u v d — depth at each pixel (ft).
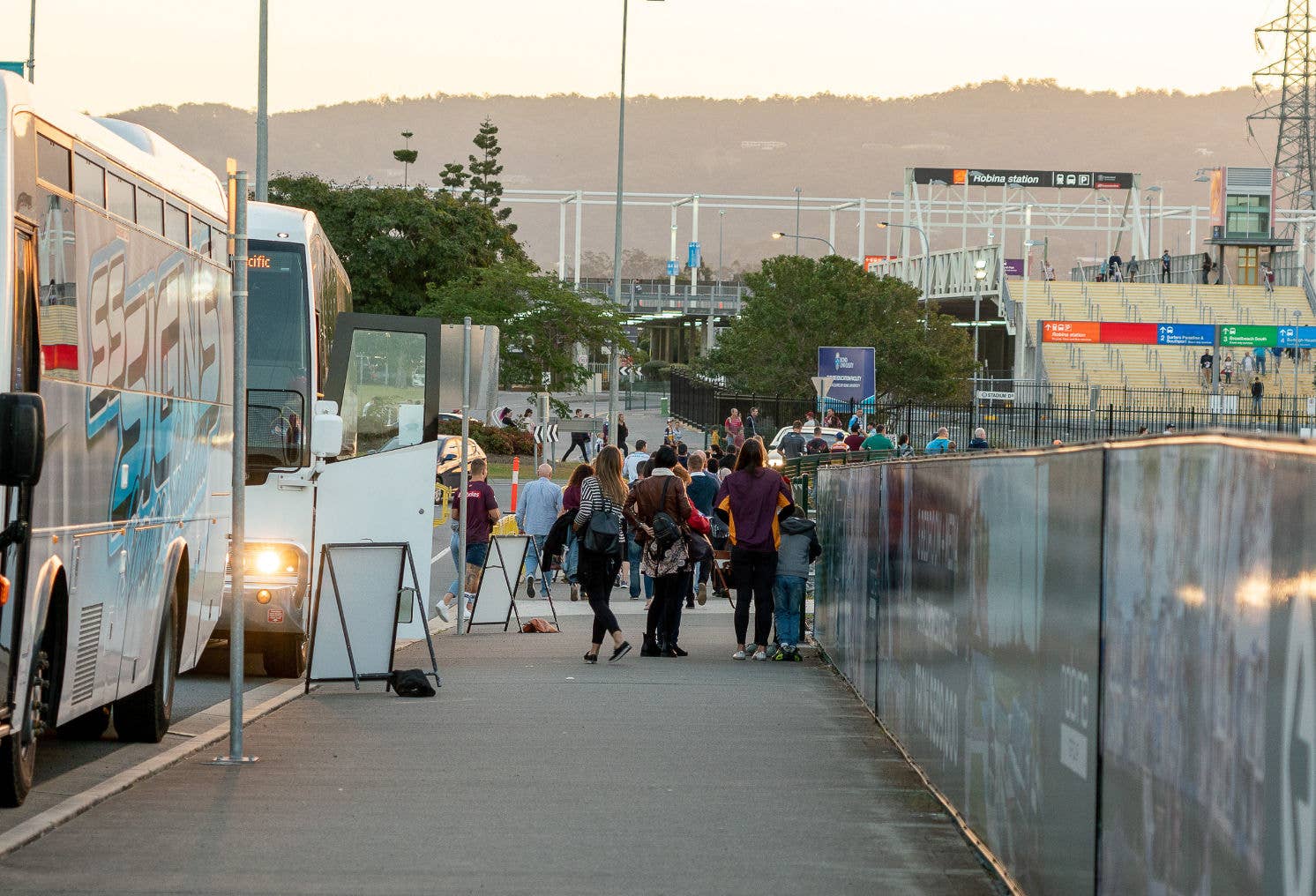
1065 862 28.76
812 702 66.59
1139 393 440.45
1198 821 21.80
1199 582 21.97
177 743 55.01
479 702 66.59
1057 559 29.78
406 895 33.40
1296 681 18.66
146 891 33.50
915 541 48.73
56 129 42.11
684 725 59.57
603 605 83.30
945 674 42.55
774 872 35.81
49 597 40.91
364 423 83.05
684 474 97.19
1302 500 18.56
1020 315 534.78
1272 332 426.10
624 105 269.64
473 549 105.40
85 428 44.34
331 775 48.08
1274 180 569.64
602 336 280.31
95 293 45.47
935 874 35.83
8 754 40.01
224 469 64.54
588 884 34.60
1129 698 25.03
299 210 80.53
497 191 565.53
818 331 357.82
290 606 76.13
